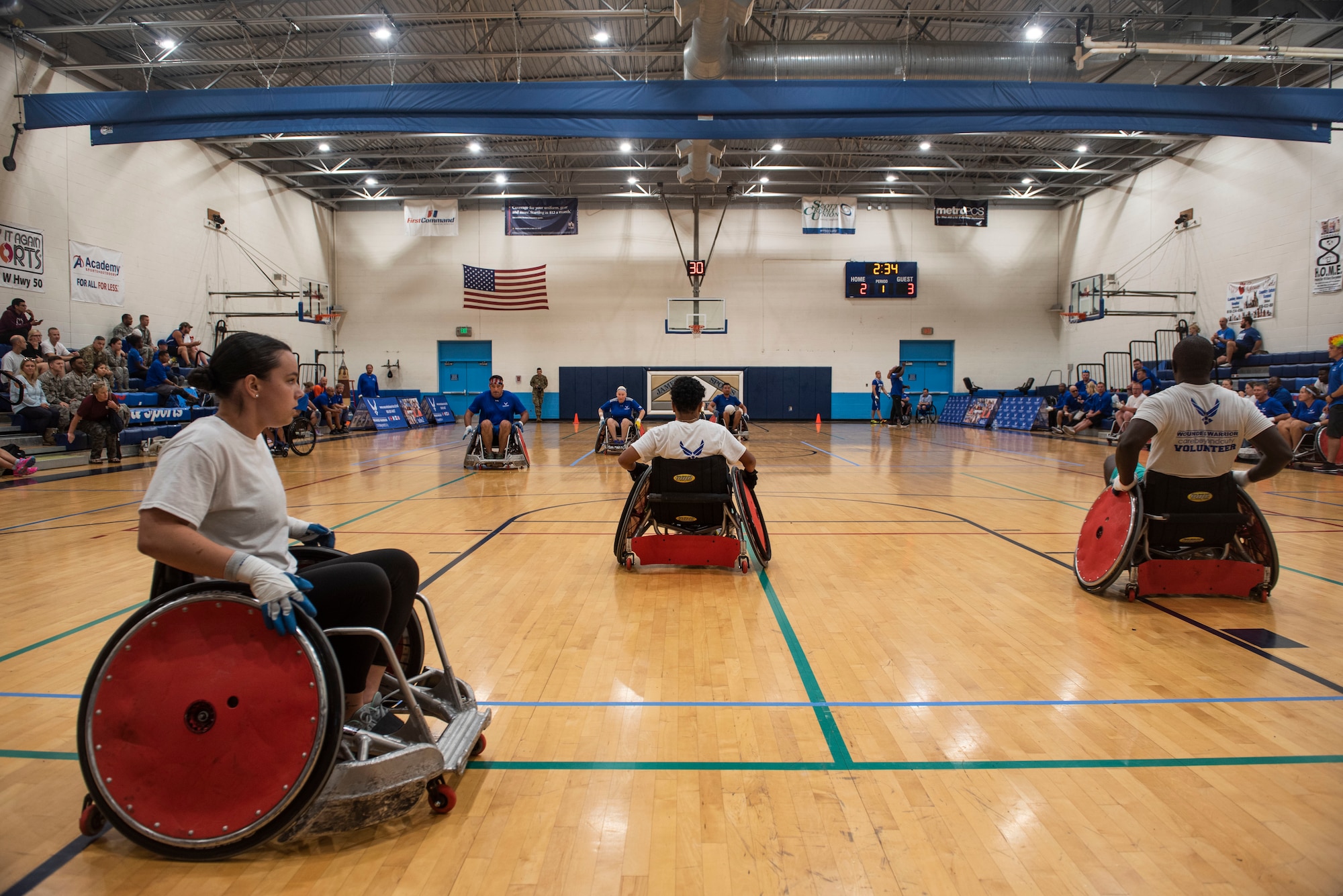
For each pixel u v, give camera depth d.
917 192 21.58
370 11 12.16
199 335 15.55
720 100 10.16
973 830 1.70
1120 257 19.27
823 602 3.71
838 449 13.50
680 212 22.12
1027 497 7.49
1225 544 3.66
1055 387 21.22
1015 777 1.96
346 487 8.20
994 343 22.33
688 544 4.33
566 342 22.30
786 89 10.13
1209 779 1.94
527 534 5.51
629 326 22.25
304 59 12.05
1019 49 11.95
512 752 2.11
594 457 11.86
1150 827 1.72
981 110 10.27
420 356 22.20
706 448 4.29
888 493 7.80
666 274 22.20
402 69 14.30
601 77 14.98
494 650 2.99
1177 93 10.38
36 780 1.96
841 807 1.81
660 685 2.62
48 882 1.54
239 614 1.60
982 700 2.48
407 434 18.09
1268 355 13.96
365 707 1.92
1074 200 21.27
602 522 5.98
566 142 17.64
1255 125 10.78
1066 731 2.24
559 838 1.69
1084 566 3.93
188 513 1.56
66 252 12.20
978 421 20.45
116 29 11.05
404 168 19.20
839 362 22.42
